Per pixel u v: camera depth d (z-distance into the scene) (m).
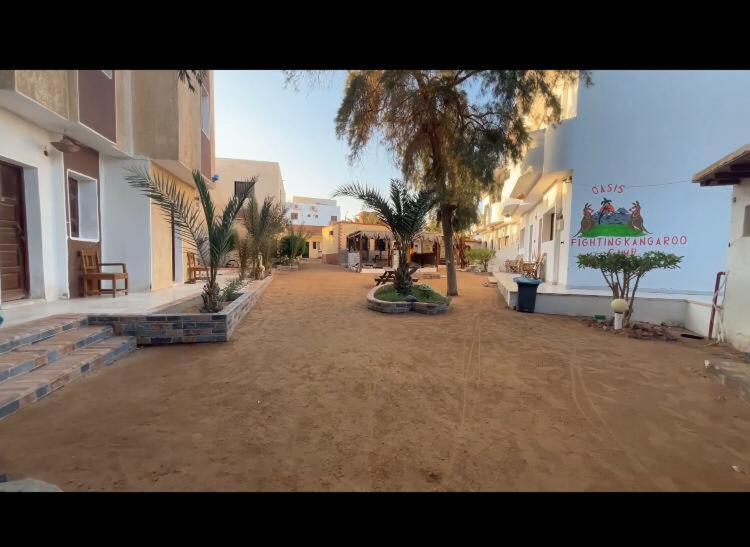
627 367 5.39
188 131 10.62
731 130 10.08
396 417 3.67
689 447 3.18
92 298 8.37
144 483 2.57
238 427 3.40
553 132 11.68
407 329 7.57
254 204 14.80
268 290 13.26
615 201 10.87
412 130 11.50
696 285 10.33
